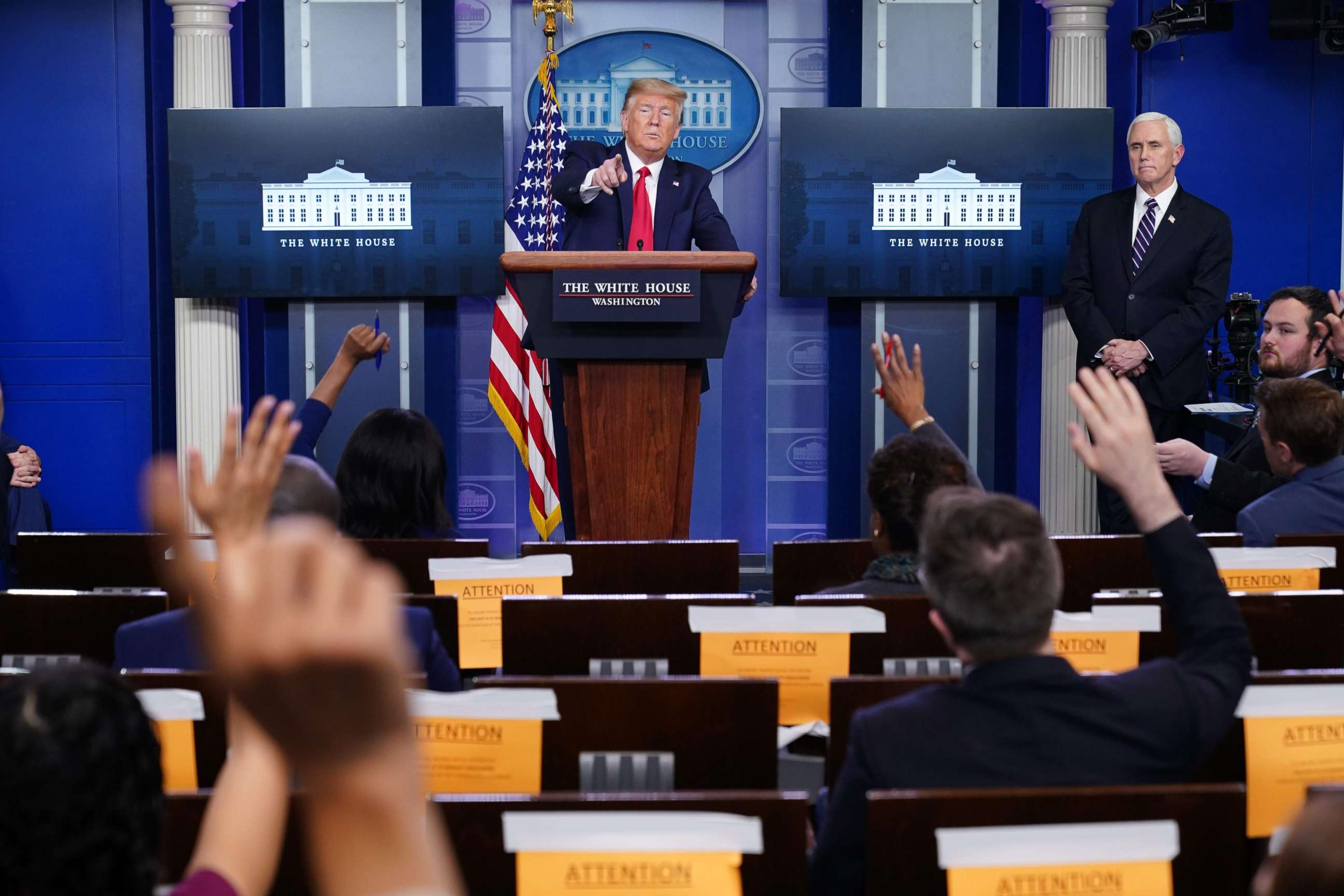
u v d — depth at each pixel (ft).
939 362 21.33
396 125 20.31
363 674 0.78
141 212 21.40
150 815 2.75
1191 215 18.47
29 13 21.20
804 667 6.39
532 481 18.72
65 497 21.53
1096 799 4.02
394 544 8.62
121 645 6.49
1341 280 21.99
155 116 21.20
